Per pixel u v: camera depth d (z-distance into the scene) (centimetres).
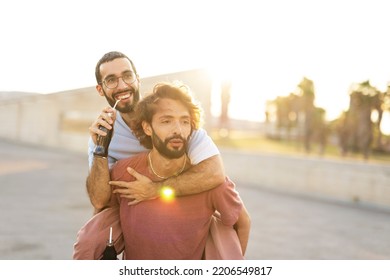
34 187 1111
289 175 1230
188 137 170
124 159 187
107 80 196
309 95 3397
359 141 3002
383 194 990
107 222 187
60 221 731
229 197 179
